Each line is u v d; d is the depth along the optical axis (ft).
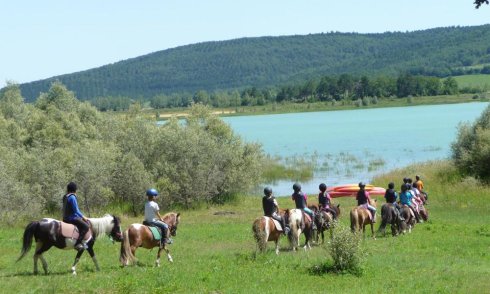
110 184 138.82
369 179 178.60
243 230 97.04
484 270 62.64
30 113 191.72
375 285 54.95
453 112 515.09
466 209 119.44
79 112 190.29
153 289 52.01
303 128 437.99
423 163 167.84
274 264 65.00
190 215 129.70
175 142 147.13
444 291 52.49
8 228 111.24
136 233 61.16
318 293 51.31
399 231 91.15
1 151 146.82
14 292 49.85
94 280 54.65
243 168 156.87
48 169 135.44
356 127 409.49
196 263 65.62
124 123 178.60
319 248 78.18
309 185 176.14
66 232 57.16
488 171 142.61
